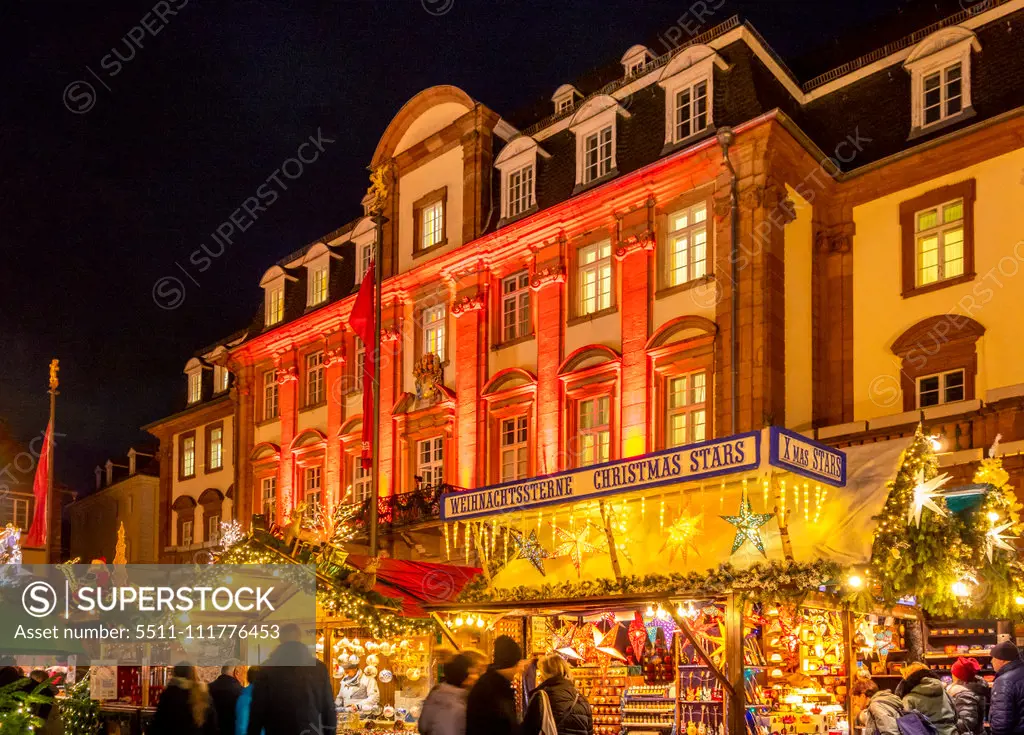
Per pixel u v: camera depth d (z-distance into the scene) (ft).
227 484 120.88
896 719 29.91
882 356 66.03
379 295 76.02
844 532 35.22
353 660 54.39
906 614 42.73
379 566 50.01
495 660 26.73
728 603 34.73
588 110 80.07
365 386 91.56
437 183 92.53
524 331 82.84
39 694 30.25
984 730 40.14
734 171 68.03
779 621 43.09
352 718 49.19
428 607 44.45
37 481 102.53
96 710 48.57
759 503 37.63
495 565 46.19
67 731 47.19
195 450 127.44
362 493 94.22
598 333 76.18
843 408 67.21
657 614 42.22
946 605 36.45
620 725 45.42
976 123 62.44
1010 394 51.96
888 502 34.04
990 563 36.11
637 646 47.67
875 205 68.23
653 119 76.33
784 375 66.59
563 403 77.36
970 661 34.63
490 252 85.05
